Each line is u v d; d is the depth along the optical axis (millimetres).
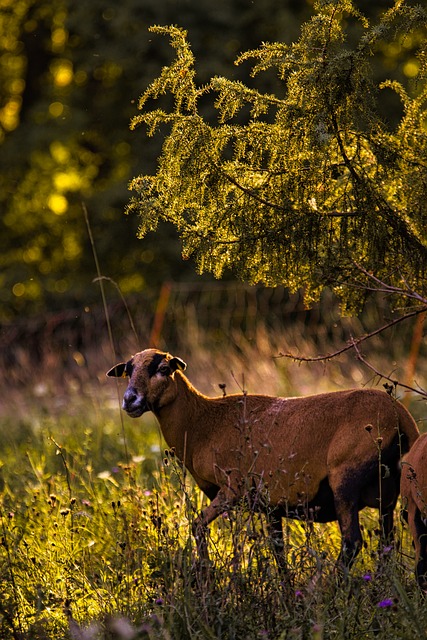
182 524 11547
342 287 12039
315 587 8859
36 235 39875
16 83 42250
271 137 11281
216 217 11547
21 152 38031
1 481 16141
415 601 8906
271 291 26609
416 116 11664
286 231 11391
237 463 11109
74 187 39906
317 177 11398
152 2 33094
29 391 23750
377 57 32094
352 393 10617
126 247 36000
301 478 10523
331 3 10898
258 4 32906
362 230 11391
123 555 10602
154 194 12633
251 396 11391
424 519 9469
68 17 34969
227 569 9320
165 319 26172
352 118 10930
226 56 32531
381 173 11312
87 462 16828
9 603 9727
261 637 8453
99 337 26188
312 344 22438
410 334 22969
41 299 36688
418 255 11531
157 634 8477
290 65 11133
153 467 16281
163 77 11359
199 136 11211
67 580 10555
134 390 11461
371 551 10219
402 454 10422
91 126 37562
